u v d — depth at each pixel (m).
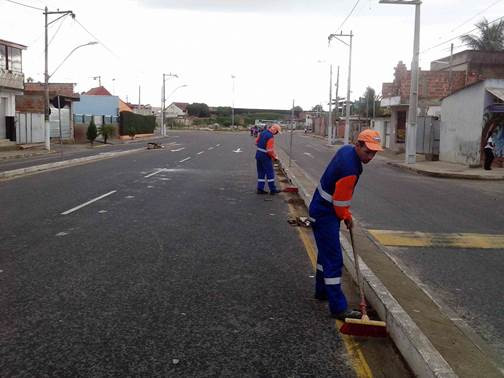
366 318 4.70
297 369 3.97
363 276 5.76
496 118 23.00
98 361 4.02
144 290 5.69
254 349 4.29
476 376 3.70
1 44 32.25
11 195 12.50
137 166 21.41
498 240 8.84
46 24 32.31
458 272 6.87
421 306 5.22
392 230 9.52
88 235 8.31
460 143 25.62
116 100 62.88
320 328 4.77
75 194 12.84
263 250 7.63
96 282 5.93
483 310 5.45
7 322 4.74
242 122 130.88
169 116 125.31
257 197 13.27
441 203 13.17
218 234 8.65
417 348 3.90
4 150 32.03
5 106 33.78
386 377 3.90
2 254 7.07
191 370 3.90
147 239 8.12
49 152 31.11
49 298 5.38
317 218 5.00
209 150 35.22
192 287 5.83
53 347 4.24
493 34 41.81
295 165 23.81
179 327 4.70
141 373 3.84
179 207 11.24
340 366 4.04
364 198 13.75
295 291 5.80
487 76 35.16
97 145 41.69
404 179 19.66
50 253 7.16
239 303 5.36
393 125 38.25
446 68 39.22
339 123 68.56
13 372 3.83
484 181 19.17
